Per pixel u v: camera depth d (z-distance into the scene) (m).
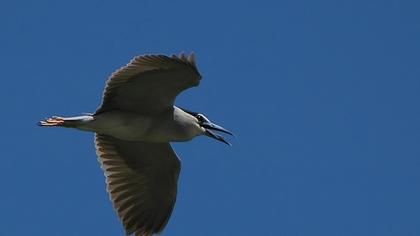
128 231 16.89
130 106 15.51
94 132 15.38
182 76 14.84
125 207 16.95
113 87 15.16
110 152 16.89
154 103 15.55
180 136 16.08
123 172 16.98
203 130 16.47
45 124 14.80
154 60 14.51
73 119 14.95
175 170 16.78
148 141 15.94
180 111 16.08
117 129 15.35
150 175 16.98
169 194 16.94
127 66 14.70
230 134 16.92
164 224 16.89
